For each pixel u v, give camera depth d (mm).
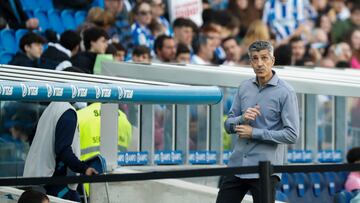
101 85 16531
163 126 23016
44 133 19750
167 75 22609
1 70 18406
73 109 19750
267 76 18703
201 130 23438
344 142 26141
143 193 20484
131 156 22203
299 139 25141
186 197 20891
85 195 20281
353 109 26453
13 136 21812
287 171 15805
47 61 25516
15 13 32156
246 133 18516
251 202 20625
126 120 22094
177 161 23016
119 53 28906
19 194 19094
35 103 21906
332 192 24422
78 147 20000
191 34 33344
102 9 32875
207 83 22266
